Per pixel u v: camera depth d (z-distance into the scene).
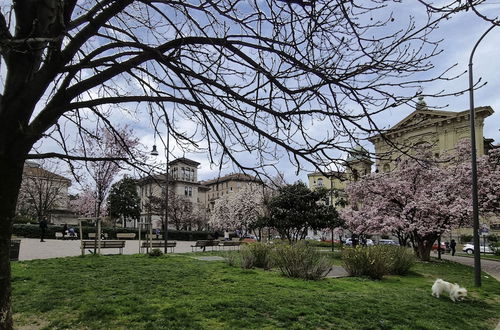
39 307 7.70
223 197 66.06
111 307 7.61
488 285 14.55
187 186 70.38
